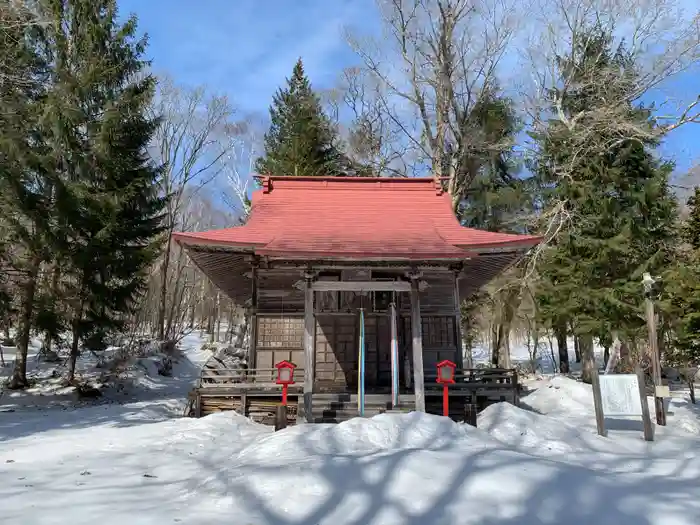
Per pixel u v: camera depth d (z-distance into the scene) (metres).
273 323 15.48
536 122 26.12
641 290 17.47
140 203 20.06
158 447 9.06
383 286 12.26
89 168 18.67
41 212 17.28
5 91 16.77
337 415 11.95
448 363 11.38
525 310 24.31
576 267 18.94
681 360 15.38
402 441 8.41
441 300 15.77
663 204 19.83
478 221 28.92
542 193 23.14
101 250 18.08
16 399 16.45
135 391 20.14
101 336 18.59
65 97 18.81
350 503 5.30
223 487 5.88
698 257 14.47
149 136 21.27
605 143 21.41
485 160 28.08
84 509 5.29
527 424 10.20
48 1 19.58
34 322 17.75
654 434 10.98
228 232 13.86
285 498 5.42
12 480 6.70
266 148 35.28
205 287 46.72
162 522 4.84
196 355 35.34
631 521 4.83
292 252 11.69
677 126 21.00
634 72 23.55
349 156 31.89
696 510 5.01
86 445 9.25
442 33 25.77
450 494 5.50
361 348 11.81
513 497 5.41
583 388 16.92
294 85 33.97
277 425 10.27
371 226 14.88
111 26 21.20
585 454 8.58
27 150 17.09
